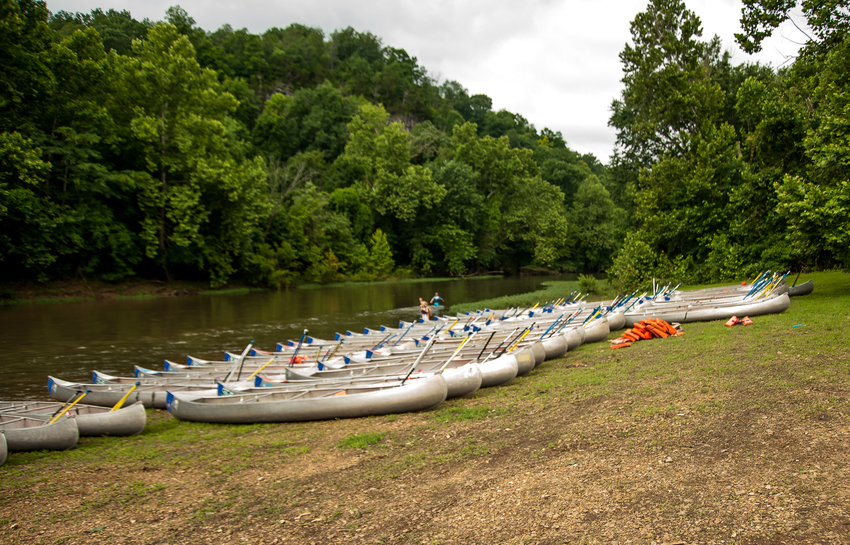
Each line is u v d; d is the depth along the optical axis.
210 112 42.56
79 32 35.78
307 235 53.41
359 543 5.00
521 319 19.09
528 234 70.69
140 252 39.12
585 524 4.97
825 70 18.19
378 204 63.12
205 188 40.81
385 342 16.11
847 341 10.67
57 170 34.41
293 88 111.62
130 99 38.84
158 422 10.09
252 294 40.81
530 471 6.32
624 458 6.36
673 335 14.29
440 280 59.72
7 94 31.27
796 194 17.05
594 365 11.84
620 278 28.58
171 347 18.23
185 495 6.39
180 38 39.62
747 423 6.91
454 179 66.12
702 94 29.27
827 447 5.95
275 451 7.82
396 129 65.44
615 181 38.94
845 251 16.42
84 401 11.22
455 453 7.17
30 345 18.48
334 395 9.41
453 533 5.05
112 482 6.86
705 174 27.19
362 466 6.99
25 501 6.32
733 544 4.40
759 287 18.69
